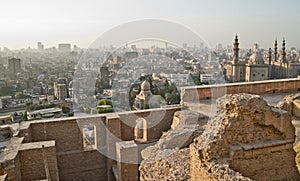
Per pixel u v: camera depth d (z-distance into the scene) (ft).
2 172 23.44
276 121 16.49
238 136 15.81
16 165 25.04
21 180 26.84
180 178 17.72
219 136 15.39
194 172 16.21
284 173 16.97
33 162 27.14
